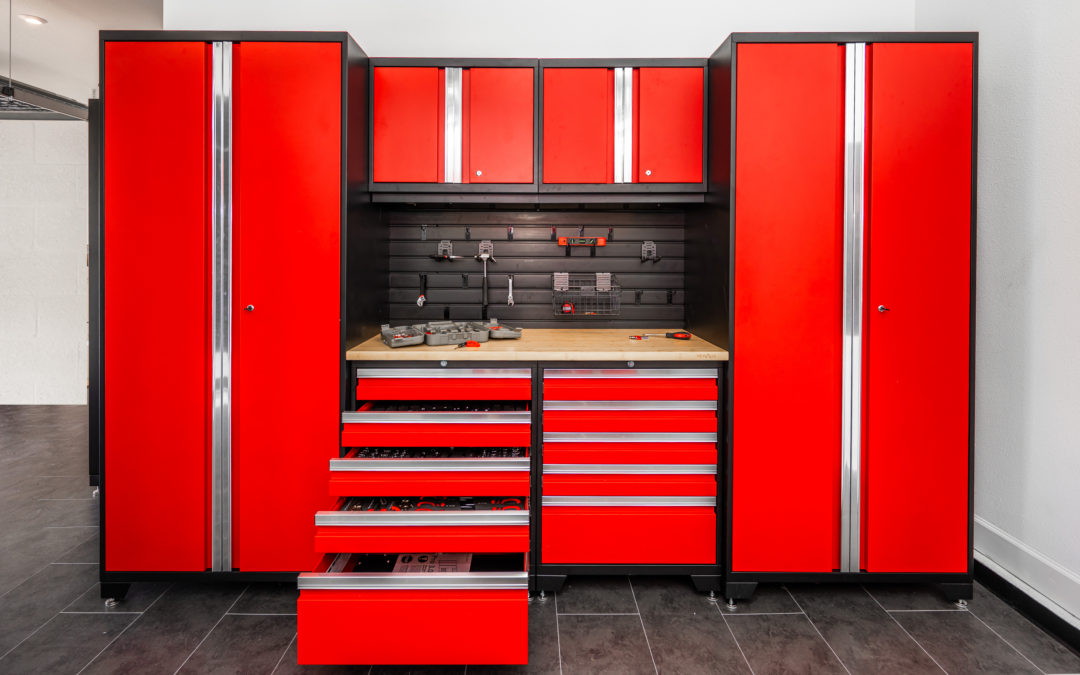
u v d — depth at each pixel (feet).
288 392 7.01
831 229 6.88
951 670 5.82
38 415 15.66
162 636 6.30
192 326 6.91
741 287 6.94
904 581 7.09
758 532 7.05
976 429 7.83
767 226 6.90
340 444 7.05
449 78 7.89
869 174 6.88
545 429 7.11
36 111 14.75
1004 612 6.87
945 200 6.87
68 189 16.35
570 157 7.97
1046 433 6.72
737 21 9.14
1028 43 6.93
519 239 9.45
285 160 6.92
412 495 6.10
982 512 7.73
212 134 6.87
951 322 6.93
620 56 9.18
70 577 7.53
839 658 6.00
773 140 6.85
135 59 6.77
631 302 9.50
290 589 7.36
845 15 9.11
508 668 5.82
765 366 6.97
